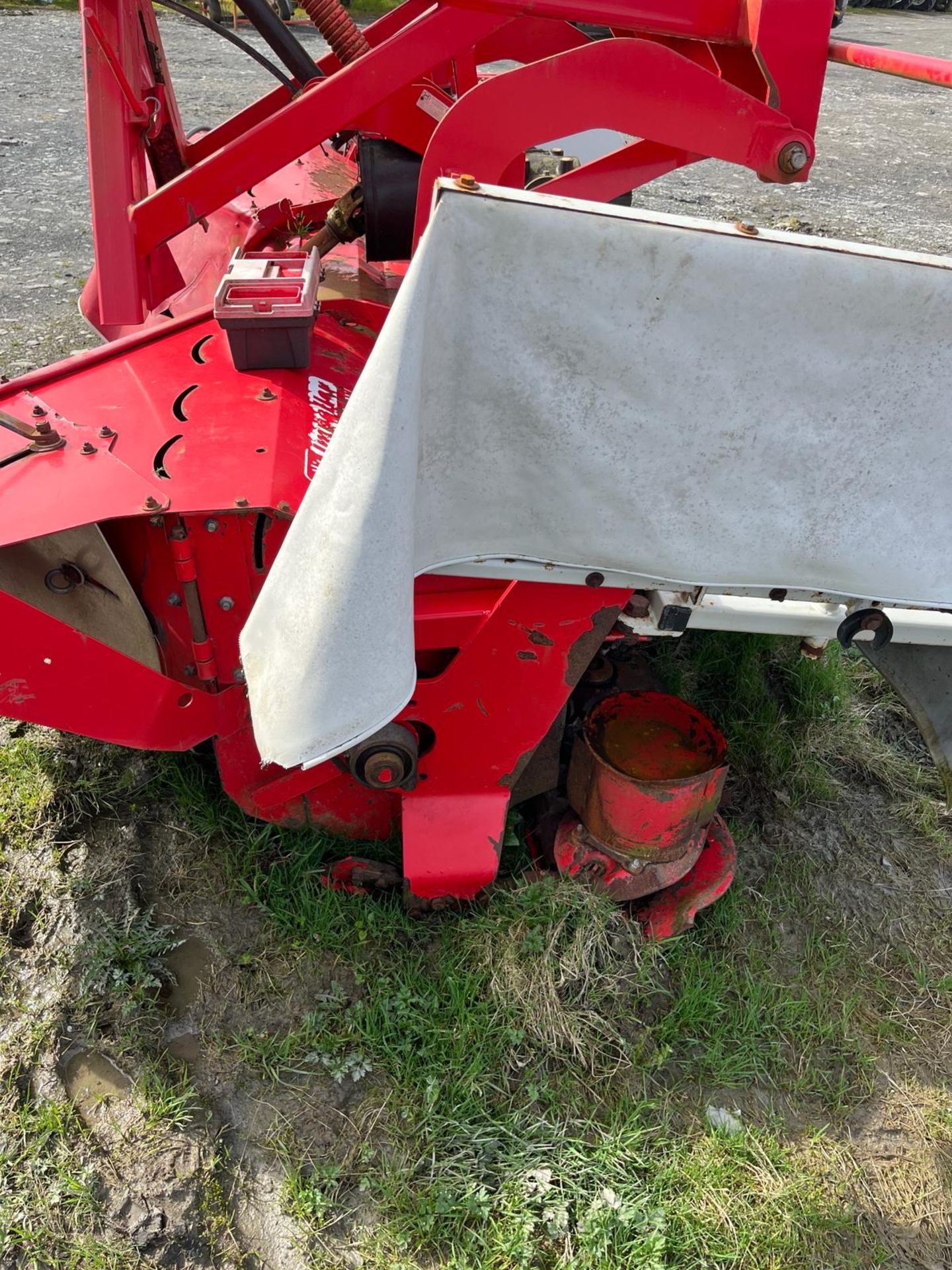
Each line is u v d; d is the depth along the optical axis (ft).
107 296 6.70
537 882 7.22
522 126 5.82
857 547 5.49
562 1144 6.25
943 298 4.74
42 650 5.74
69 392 6.81
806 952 7.92
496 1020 6.71
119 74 6.62
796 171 6.31
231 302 6.65
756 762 9.45
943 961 8.09
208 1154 6.02
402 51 6.13
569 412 4.97
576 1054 6.68
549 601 6.08
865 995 7.70
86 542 5.78
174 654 6.48
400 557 4.51
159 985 6.79
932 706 7.11
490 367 4.81
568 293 4.63
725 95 5.98
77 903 7.13
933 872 8.89
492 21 6.10
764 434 5.09
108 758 8.23
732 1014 7.25
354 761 6.40
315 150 11.58
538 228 4.44
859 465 5.24
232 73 31.30
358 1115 6.37
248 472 5.93
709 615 6.14
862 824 9.23
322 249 8.30
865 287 4.67
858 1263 6.06
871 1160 6.62
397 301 4.29
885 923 8.34
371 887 7.57
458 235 4.42
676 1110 6.67
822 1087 6.99
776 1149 6.47
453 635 6.27
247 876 7.54
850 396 5.01
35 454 6.04
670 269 4.58
